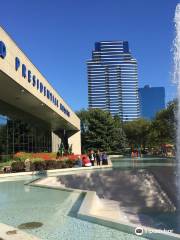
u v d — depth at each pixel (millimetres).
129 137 108938
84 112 92188
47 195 17562
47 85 38562
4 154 37250
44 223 11398
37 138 50812
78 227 10688
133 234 9711
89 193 17250
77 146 73875
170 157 67812
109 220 10711
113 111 151125
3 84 27422
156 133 76125
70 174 31641
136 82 154375
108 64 152625
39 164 35250
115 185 31047
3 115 36688
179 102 20172
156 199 28016
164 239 9000
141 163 48938
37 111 44031
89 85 152250
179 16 18078
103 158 44719
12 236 9500
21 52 27797
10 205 14914
